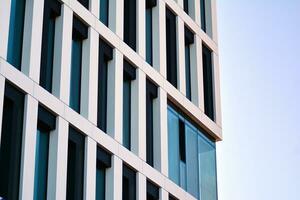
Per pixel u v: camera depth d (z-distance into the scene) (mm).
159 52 47094
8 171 34250
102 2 43812
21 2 38031
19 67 36781
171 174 46000
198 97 50281
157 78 46125
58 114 37500
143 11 46531
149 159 44219
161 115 45656
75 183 37719
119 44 43250
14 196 34219
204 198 48844
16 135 35000
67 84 38594
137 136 43000
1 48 35219
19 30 37438
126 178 41562
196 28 52250
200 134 50375
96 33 41625
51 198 36188
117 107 41719
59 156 36875
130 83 44312
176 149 47188
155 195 43562
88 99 39812
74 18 40531
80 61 40875
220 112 52500
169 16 49844
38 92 36562
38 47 37281
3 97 34656
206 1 55312
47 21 38656
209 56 53500
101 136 39938
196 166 48875
